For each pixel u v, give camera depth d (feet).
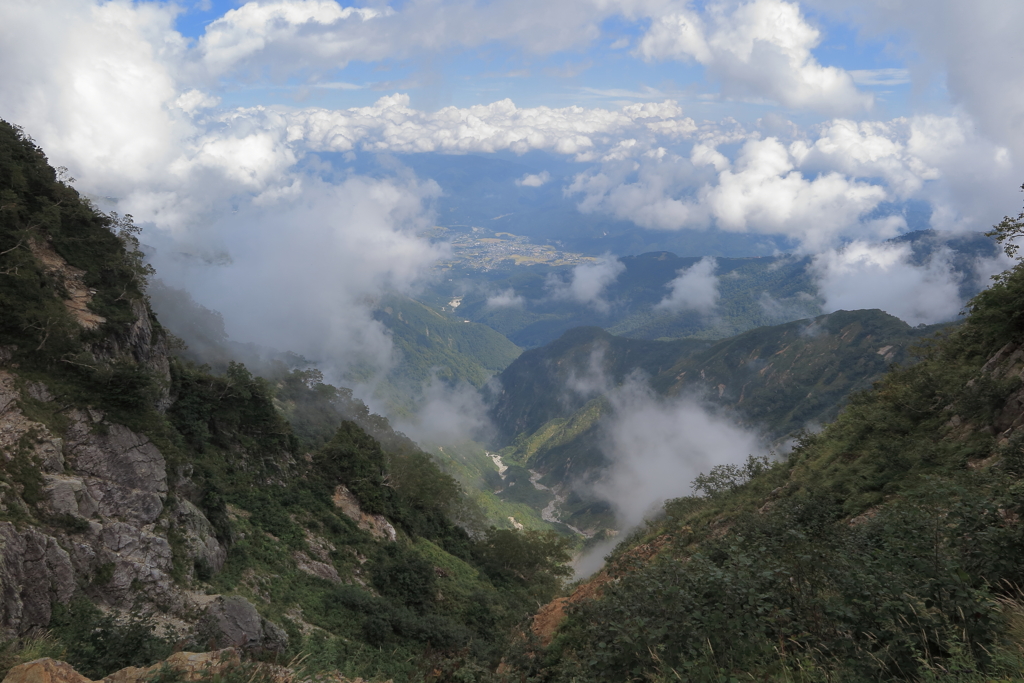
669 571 33.04
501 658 72.59
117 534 78.95
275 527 128.88
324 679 32.48
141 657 51.90
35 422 81.97
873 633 23.48
